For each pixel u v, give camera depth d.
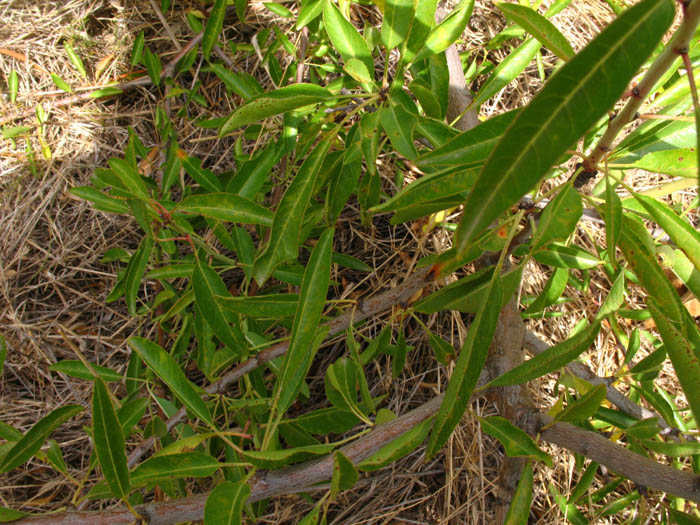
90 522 0.34
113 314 0.70
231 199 0.41
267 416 0.53
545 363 0.31
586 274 0.61
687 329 0.31
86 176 0.73
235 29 0.73
